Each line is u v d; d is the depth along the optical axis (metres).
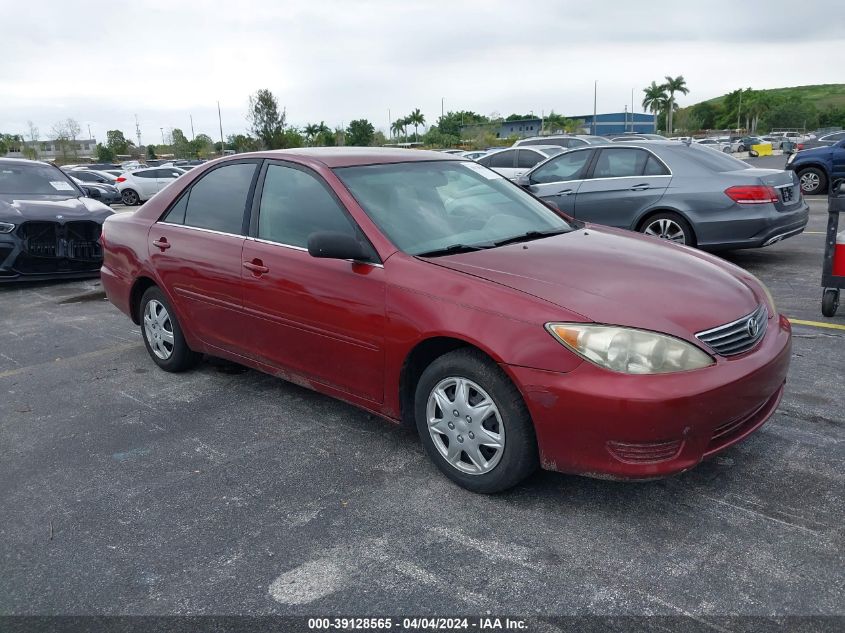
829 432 3.56
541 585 2.49
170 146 101.06
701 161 7.62
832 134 19.78
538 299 2.84
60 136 82.88
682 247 3.82
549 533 2.80
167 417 4.14
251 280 3.88
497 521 2.90
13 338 6.03
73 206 8.49
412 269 3.17
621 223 7.89
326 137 80.69
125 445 3.78
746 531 2.75
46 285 8.47
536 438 2.86
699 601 2.38
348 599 2.47
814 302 6.12
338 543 2.79
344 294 3.38
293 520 2.97
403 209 3.60
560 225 4.02
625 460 2.70
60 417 4.21
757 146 45.34
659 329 2.71
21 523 3.04
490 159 14.12
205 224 4.31
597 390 2.63
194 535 2.89
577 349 2.69
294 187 3.83
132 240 4.82
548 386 2.71
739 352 2.87
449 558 2.67
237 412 4.16
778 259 8.24
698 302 2.92
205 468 3.48
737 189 7.14
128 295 4.96
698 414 2.64
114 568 2.70
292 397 4.38
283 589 2.53
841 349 4.81
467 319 2.91
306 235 3.67
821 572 2.49
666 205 7.49
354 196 3.56
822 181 15.12
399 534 2.84
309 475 3.36
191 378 4.79
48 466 3.57
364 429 3.87
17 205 8.14
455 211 3.75
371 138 78.94
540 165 8.91
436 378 3.10
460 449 3.09
